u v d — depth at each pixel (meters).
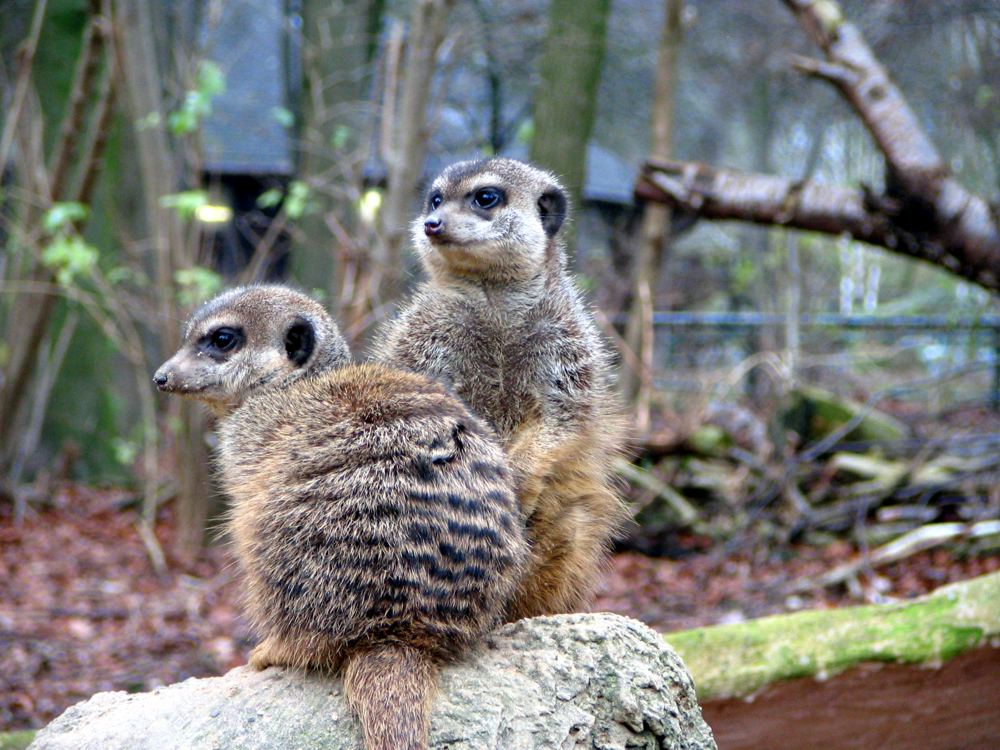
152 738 3.42
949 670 5.16
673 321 15.03
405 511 3.32
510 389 4.48
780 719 5.21
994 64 18.39
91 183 10.56
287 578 3.40
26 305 11.56
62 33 12.91
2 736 4.98
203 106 9.59
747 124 28.06
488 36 13.70
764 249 23.53
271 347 4.57
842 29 9.23
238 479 3.99
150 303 11.80
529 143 11.80
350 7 13.16
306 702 3.42
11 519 11.63
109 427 13.68
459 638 3.42
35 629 8.28
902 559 9.61
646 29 19.72
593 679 3.51
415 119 9.57
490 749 3.27
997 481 10.23
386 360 4.68
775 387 12.25
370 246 9.70
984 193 22.70
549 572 4.36
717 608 8.85
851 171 27.64
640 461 11.70
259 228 17.38
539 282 4.60
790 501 10.57
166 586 9.47
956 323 14.41
